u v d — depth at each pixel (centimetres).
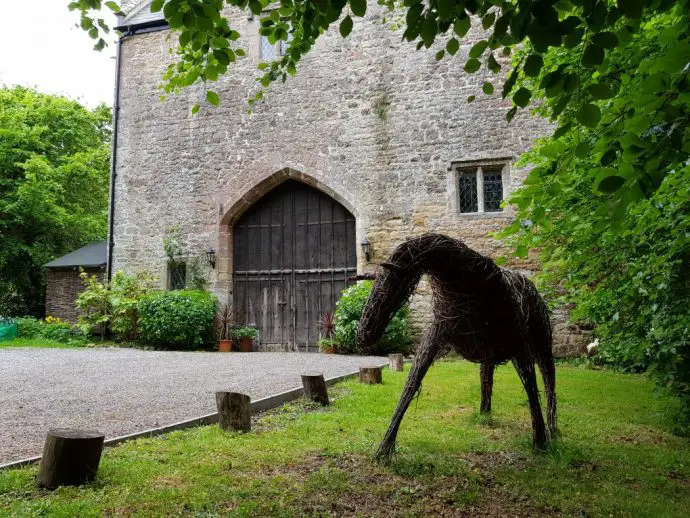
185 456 312
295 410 459
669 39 182
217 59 287
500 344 306
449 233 1034
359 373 635
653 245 346
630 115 190
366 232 1077
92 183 1853
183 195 1184
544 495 262
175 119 1206
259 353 1034
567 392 575
